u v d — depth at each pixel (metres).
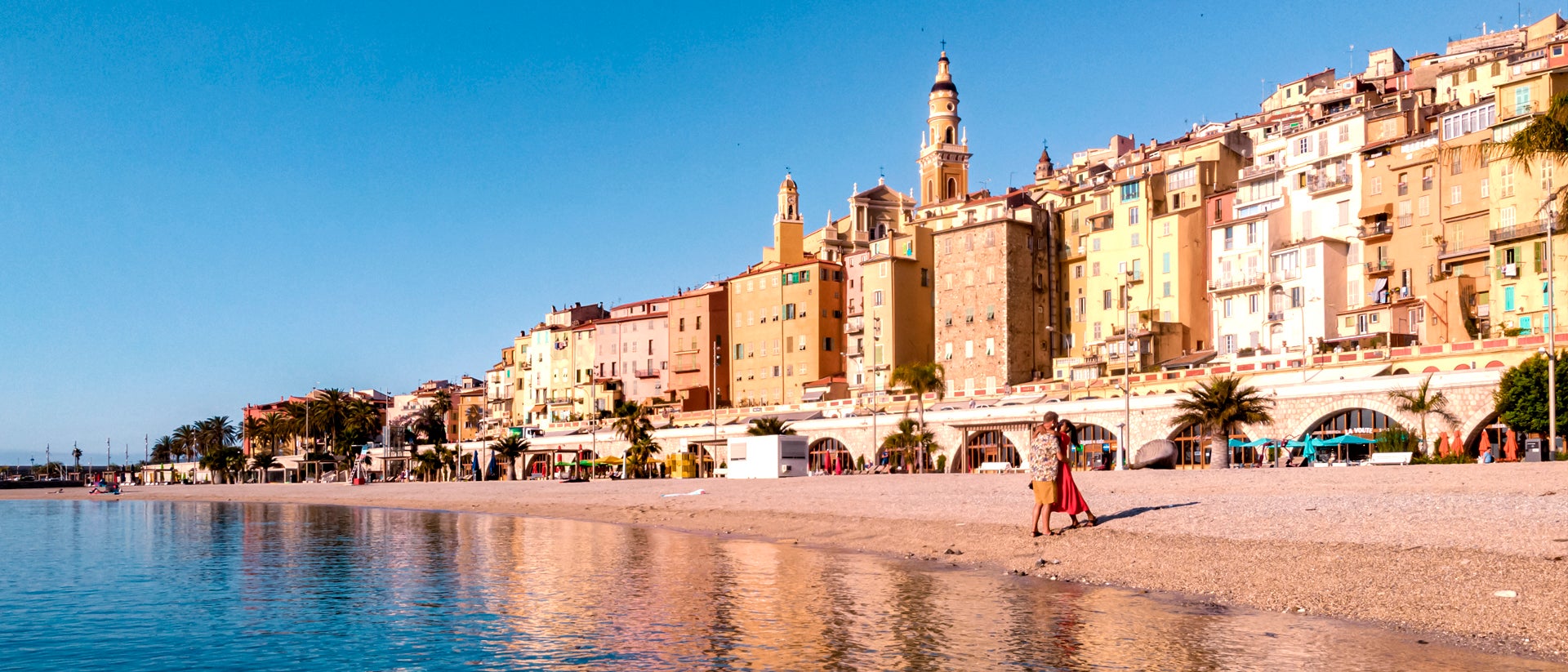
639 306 187.12
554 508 64.12
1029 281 132.25
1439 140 100.62
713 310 163.62
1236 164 126.56
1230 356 106.81
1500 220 93.19
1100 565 26.78
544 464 148.12
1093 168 146.25
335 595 26.44
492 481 125.25
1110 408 84.12
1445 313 95.50
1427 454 64.44
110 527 59.81
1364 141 108.19
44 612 25.03
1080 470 80.56
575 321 197.38
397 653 19.00
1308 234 111.38
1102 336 127.00
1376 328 99.38
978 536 33.25
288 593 27.14
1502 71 107.31
